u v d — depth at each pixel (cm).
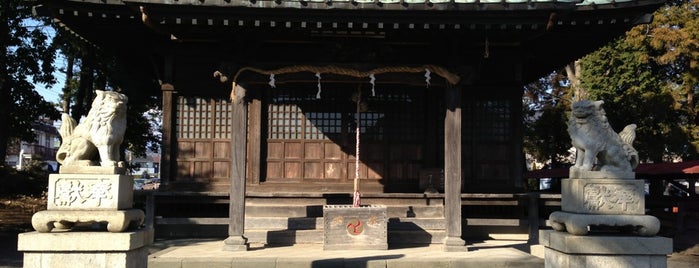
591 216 664
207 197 1227
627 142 710
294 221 1167
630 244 652
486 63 1311
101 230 635
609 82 2433
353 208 1062
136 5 887
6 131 2333
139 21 1122
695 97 2497
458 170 1045
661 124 2356
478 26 934
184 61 1323
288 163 1306
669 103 2266
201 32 1009
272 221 1168
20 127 2317
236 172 1050
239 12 912
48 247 598
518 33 977
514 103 1309
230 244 1033
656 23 2317
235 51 1041
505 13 899
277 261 937
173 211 1315
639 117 2327
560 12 879
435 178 1252
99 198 620
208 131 1322
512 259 952
